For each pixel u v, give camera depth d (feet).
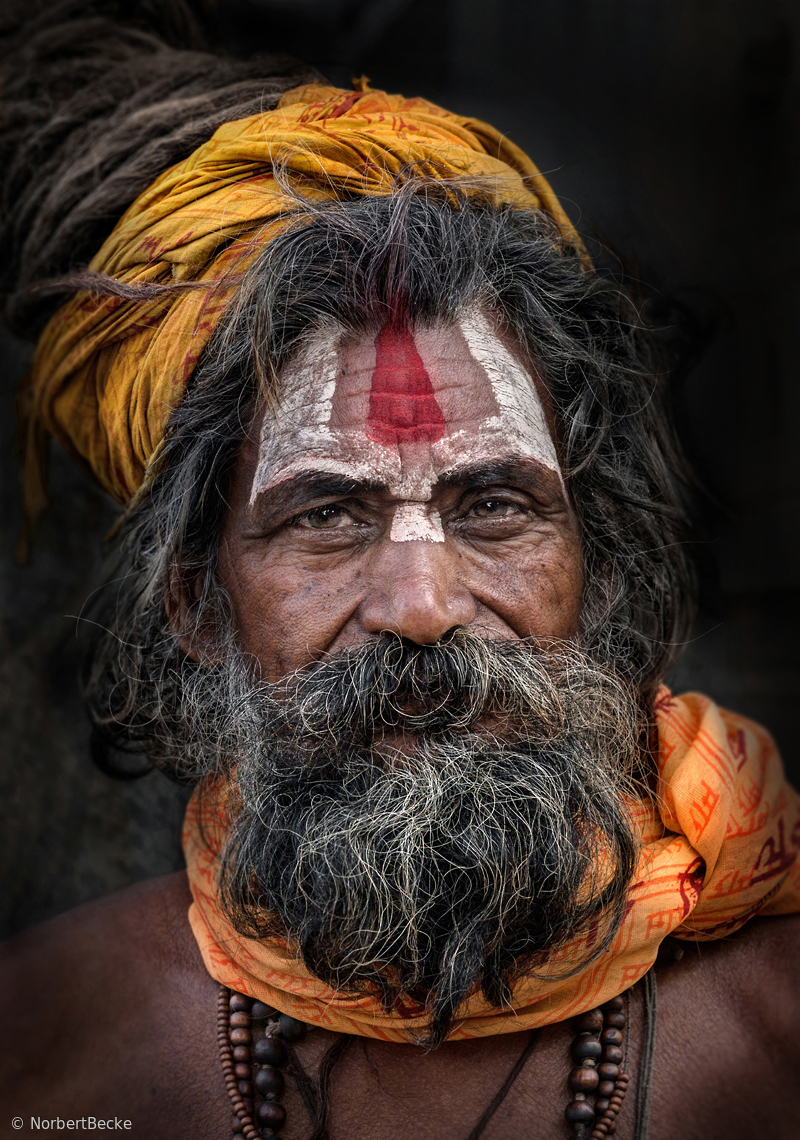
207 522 5.36
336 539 4.98
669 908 5.03
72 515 7.82
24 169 6.23
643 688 5.80
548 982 4.88
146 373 5.41
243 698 5.16
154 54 6.48
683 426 7.59
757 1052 5.16
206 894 5.53
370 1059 5.10
